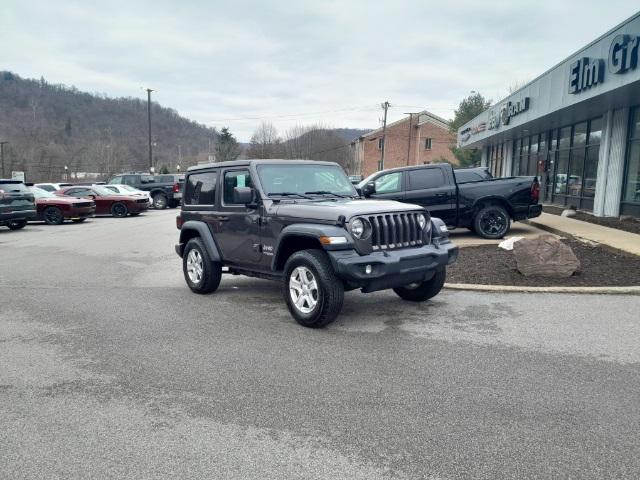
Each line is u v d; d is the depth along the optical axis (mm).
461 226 12211
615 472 2846
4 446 3266
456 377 4188
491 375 4211
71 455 3145
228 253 7047
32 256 11859
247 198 6184
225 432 3387
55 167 73312
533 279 7602
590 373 4219
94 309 6758
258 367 4512
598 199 15562
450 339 5156
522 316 5898
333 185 7031
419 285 6547
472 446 3137
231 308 6680
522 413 3547
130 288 8148
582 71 13516
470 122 29734
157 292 7809
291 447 3178
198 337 5422
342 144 77875
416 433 3311
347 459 3031
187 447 3211
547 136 21719
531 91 18094
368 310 6344
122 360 4777
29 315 6492
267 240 6320
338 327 5656
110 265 10516
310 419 3537
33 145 77438
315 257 5555
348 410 3654
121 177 30719
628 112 14531
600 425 3363
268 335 5438
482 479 2803
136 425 3510
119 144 81562
